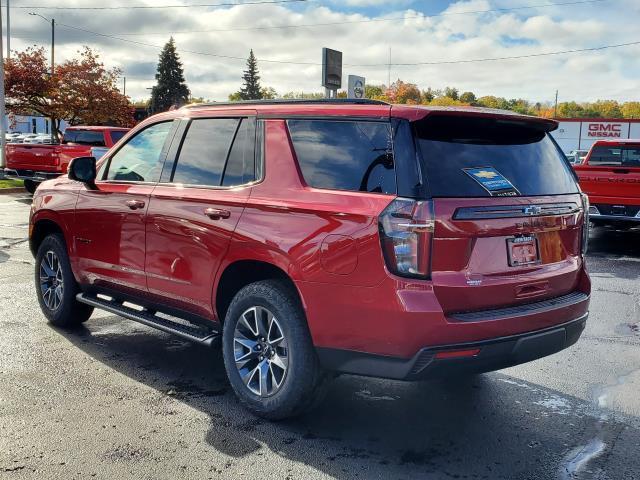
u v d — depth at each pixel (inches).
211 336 171.3
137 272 192.5
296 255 146.1
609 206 454.6
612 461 140.4
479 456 141.6
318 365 149.9
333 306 140.6
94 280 212.5
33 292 285.3
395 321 132.3
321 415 162.6
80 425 152.9
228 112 177.2
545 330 147.6
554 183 160.4
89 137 717.3
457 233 134.9
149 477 129.5
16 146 705.6
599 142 488.1
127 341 221.5
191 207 173.6
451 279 134.5
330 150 150.6
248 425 155.4
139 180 197.6
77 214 215.2
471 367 137.4
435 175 136.5
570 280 162.1
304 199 149.2
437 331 131.0
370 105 148.0
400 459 139.6
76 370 190.9
